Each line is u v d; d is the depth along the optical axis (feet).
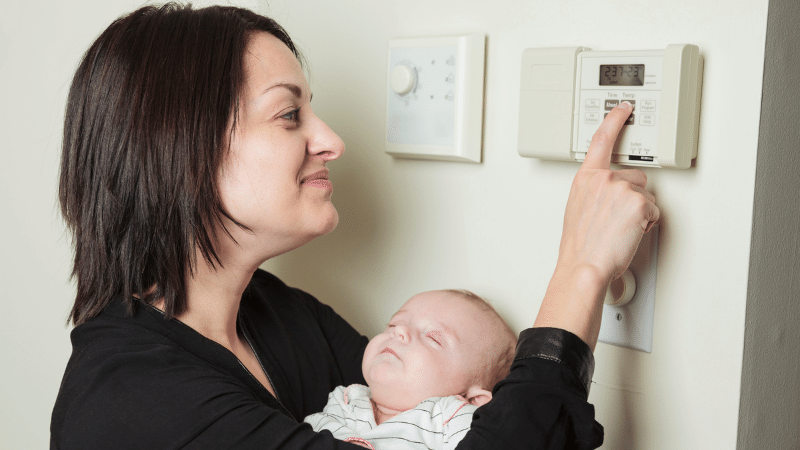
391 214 3.40
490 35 2.93
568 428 2.04
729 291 2.38
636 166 2.54
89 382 2.19
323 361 3.22
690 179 2.43
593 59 2.48
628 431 2.66
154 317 2.47
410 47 3.07
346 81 3.49
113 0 4.18
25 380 5.11
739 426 2.41
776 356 2.58
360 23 3.39
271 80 2.41
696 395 2.48
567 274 2.23
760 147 2.30
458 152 2.97
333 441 2.14
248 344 2.98
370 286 3.55
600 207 2.24
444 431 2.60
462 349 2.83
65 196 2.59
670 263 2.50
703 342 2.45
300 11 3.64
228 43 2.38
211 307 2.69
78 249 2.59
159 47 2.37
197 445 2.09
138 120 2.34
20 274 5.00
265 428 2.13
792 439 2.78
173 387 2.16
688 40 2.40
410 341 2.87
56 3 4.49
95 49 2.48
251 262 2.63
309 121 2.58
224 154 2.36
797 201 2.57
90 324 2.46
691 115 2.34
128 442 2.10
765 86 2.27
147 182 2.37
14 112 4.84
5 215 5.02
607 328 2.68
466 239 3.12
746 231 2.32
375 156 3.43
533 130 2.66
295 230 2.50
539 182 2.84
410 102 3.11
